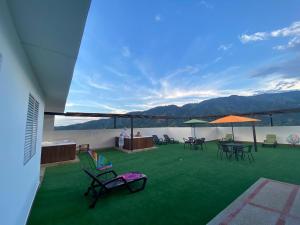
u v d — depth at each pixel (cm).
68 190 402
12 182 196
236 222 258
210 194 361
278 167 562
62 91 455
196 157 769
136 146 1029
